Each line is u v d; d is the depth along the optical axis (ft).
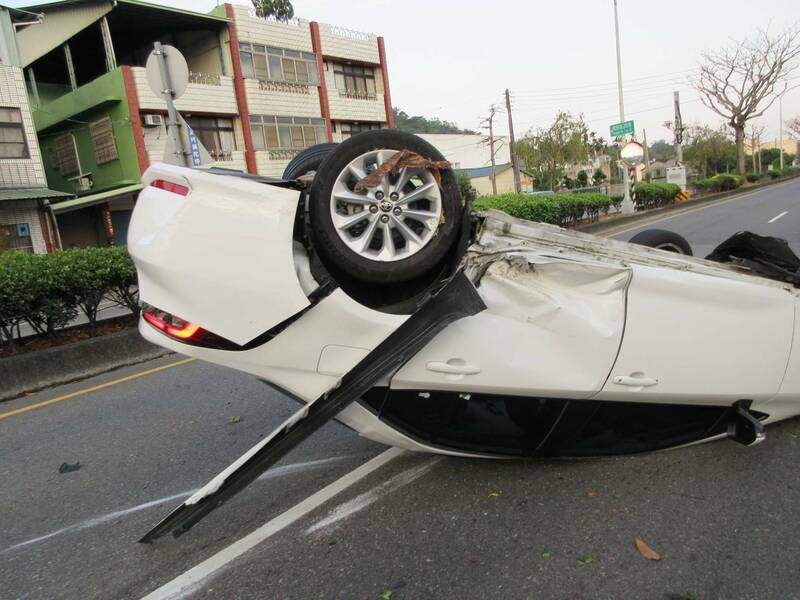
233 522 10.84
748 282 11.19
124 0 85.10
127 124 85.97
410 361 9.55
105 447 15.53
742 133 152.35
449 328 9.50
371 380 9.03
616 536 9.36
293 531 10.34
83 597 9.20
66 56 91.81
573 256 10.11
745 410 11.30
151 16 91.50
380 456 12.86
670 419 11.46
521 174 205.26
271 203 8.87
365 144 9.27
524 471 11.59
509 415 10.62
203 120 97.35
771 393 11.40
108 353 24.54
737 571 8.41
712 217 70.23
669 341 10.36
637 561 8.74
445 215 9.59
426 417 10.33
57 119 93.71
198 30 100.78
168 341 9.11
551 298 9.75
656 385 10.46
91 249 25.88
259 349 9.09
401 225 9.52
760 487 10.52
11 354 23.29
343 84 119.34
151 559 10.02
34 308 23.30
